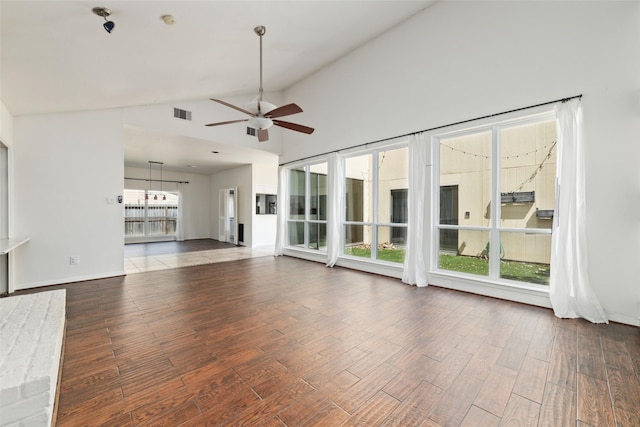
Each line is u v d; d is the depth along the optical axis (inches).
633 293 108.0
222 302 136.2
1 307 87.1
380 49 190.1
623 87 108.8
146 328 106.3
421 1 159.9
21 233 155.8
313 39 172.9
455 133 157.9
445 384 72.7
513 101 134.9
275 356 86.5
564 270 117.9
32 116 158.6
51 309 85.4
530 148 137.6
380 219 201.6
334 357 85.9
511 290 137.5
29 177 157.9
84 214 174.2
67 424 58.2
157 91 175.3
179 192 395.9
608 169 112.0
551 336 99.4
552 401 66.1
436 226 168.9
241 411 62.8
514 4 134.3
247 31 137.5
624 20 108.1
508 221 144.0
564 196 118.5
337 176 221.8
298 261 243.6
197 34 125.3
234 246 338.3
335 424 59.3
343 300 139.4
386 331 104.0
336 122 222.1
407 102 175.9
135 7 95.3
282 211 278.1
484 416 61.5
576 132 117.3
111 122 182.9
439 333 102.2
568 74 120.1
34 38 96.6
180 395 68.2
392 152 193.6
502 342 95.2
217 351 89.4
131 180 355.6
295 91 260.1
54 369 59.4
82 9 89.4
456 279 156.4
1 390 47.2
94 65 124.6
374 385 72.4
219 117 233.8
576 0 118.0
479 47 145.8
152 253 284.8
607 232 112.4
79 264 173.2
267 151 267.0
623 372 77.4
